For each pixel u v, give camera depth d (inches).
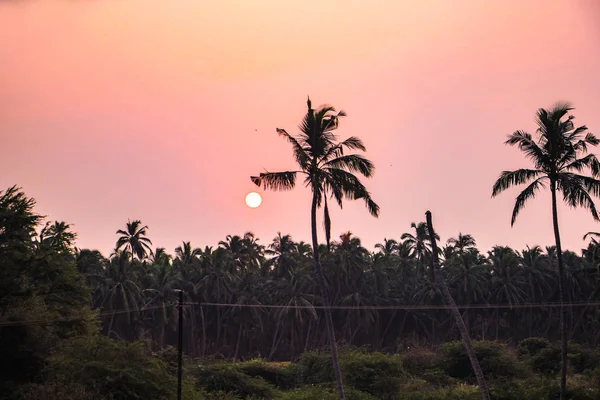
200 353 4453.7
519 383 2249.0
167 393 1711.4
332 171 1533.0
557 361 2812.5
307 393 2190.0
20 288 1839.3
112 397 1568.7
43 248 1932.8
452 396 2121.1
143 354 1802.4
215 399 2250.2
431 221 1488.7
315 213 1569.9
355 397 2137.1
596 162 1619.1
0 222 1872.5
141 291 4261.8
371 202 1542.8
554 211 1694.1
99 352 1718.8
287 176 1547.7
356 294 4389.8
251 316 4475.9
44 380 1679.4
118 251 4229.8
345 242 4552.2
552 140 1652.3
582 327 4645.7
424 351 2962.6
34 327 1802.4
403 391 2340.1
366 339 4648.1
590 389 2078.0
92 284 3951.8
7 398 1572.3
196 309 4483.3
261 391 2490.2
